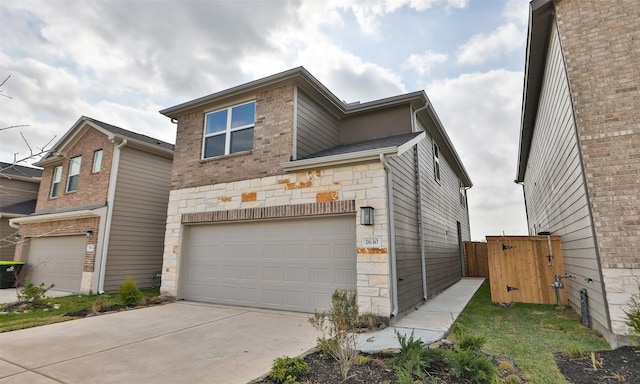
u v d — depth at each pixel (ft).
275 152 25.88
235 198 27.04
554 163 25.35
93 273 33.17
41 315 22.93
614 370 12.02
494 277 27.84
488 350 14.66
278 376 11.47
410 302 23.73
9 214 47.06
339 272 22.11
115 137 36.24
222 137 29.60
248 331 18.29
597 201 15.75
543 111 27.86
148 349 15.28
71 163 41.70
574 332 17.58
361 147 25.34
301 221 24.18
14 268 39.01
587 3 17.61
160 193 40.52
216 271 27.35
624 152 15.58
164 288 28.78
